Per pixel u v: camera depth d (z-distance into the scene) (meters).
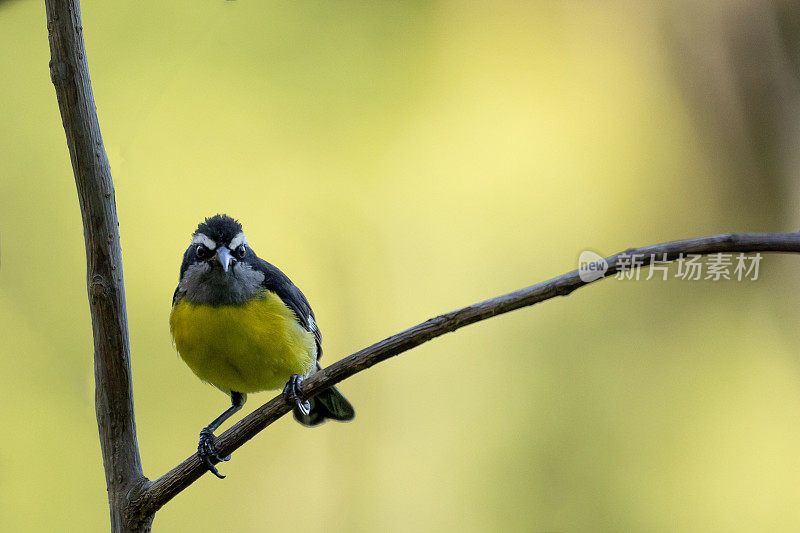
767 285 13.02
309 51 14.48
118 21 13.69
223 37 14.15
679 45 14.93
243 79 14.18
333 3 14.75
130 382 5.78
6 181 12.19
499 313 5.22
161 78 13.69
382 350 5.43
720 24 14.77
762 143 14.48
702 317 13.08
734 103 14.64
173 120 13.67
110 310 5.62
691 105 14.84
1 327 11.63
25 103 12.41
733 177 14.55
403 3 14.91
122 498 5.74
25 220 12.10
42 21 12.52
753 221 14.43
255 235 13.62
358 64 14.62
